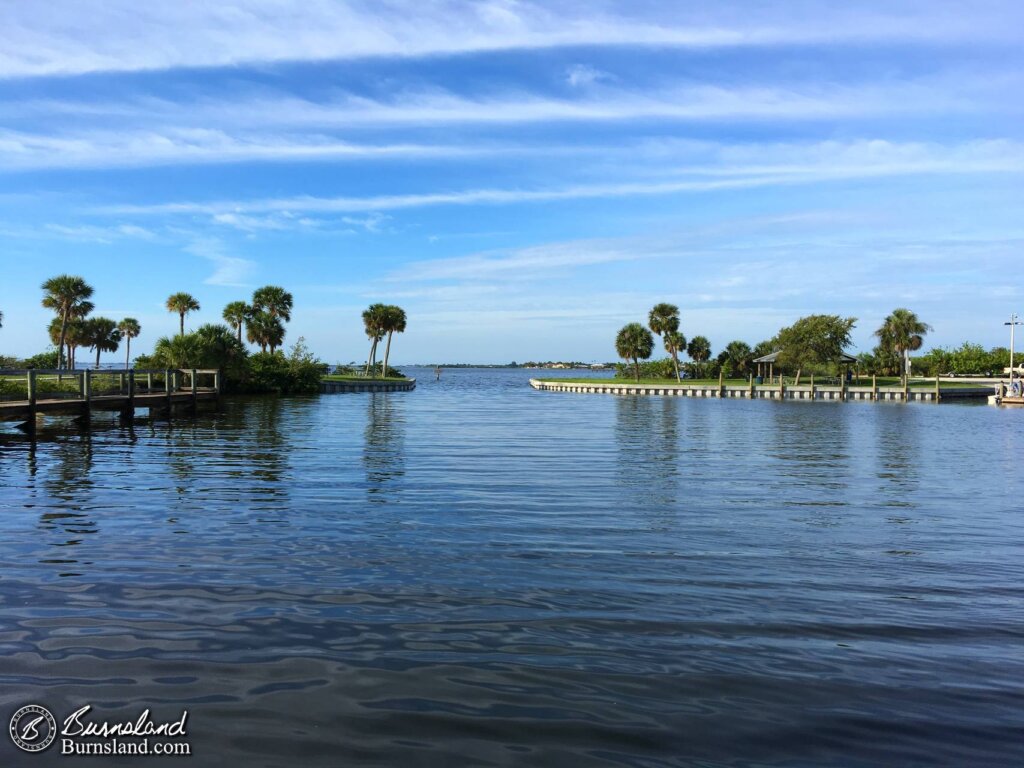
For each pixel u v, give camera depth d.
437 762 4.21
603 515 11.52
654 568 8.38
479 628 6.32
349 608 6.80
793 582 7.89
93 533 9.80
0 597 6.98
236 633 6.12
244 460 18.09
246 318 67.25
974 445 24.61
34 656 5.58
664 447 22.89
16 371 22.78
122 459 18.20
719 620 6.62
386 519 10.95
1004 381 64.62
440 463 17.91
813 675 5.44
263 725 4.61
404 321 100.88
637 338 89.06
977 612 6.93
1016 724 4.73
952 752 4.38
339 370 117.75
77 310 61.41
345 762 4.21
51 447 21.08
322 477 15.24
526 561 8.59
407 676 5.33
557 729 4.60
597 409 48.09
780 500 13.23
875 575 8.22
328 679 5.26
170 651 5.71
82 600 6.92
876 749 4.41
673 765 4.21
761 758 4.30
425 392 83.19
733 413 44.12
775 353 73.94
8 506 11.74
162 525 10.34
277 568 8.12
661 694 5.10
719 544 9.65
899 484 15.46
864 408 51.97
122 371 29.42
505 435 26.52
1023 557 9.12
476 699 4.99
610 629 6.35
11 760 4.20
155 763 4.19
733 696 5.09
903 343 76.12
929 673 5.50
